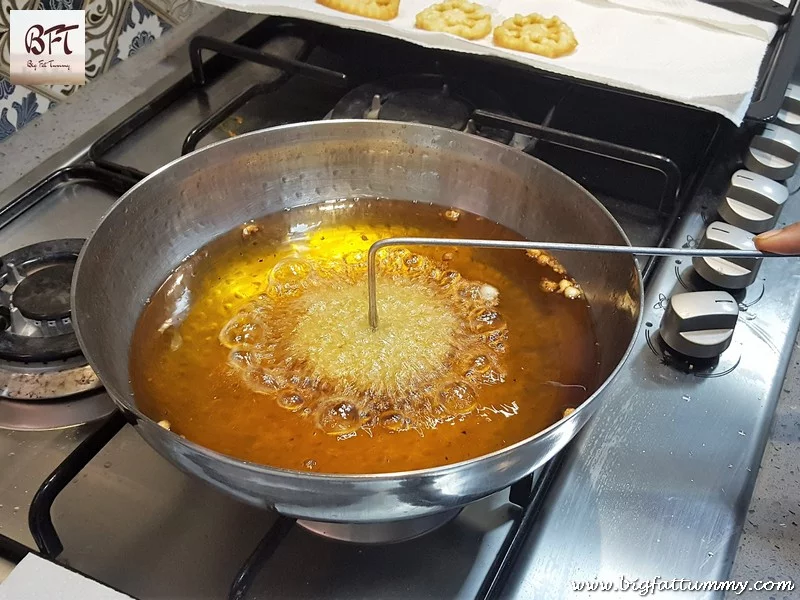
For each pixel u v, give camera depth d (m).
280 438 0.27
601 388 0.23
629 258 0.28
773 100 0.42
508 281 0.34
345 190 0.38
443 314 0.32
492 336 0.32
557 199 0.33
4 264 0.36
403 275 0.34
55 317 0.33
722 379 0.32
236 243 0.36
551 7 0.55
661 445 0.30
